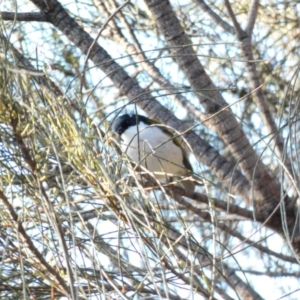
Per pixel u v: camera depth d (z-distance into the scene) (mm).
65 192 3293
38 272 3623
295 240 7555
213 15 7766
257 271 8859
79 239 3736
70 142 3703
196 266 4059
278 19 9109
